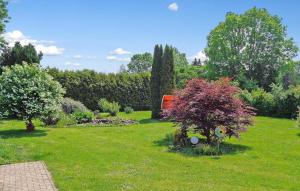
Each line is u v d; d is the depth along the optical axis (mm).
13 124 22141
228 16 42188
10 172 10781
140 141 16391
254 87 40000
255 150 14375
